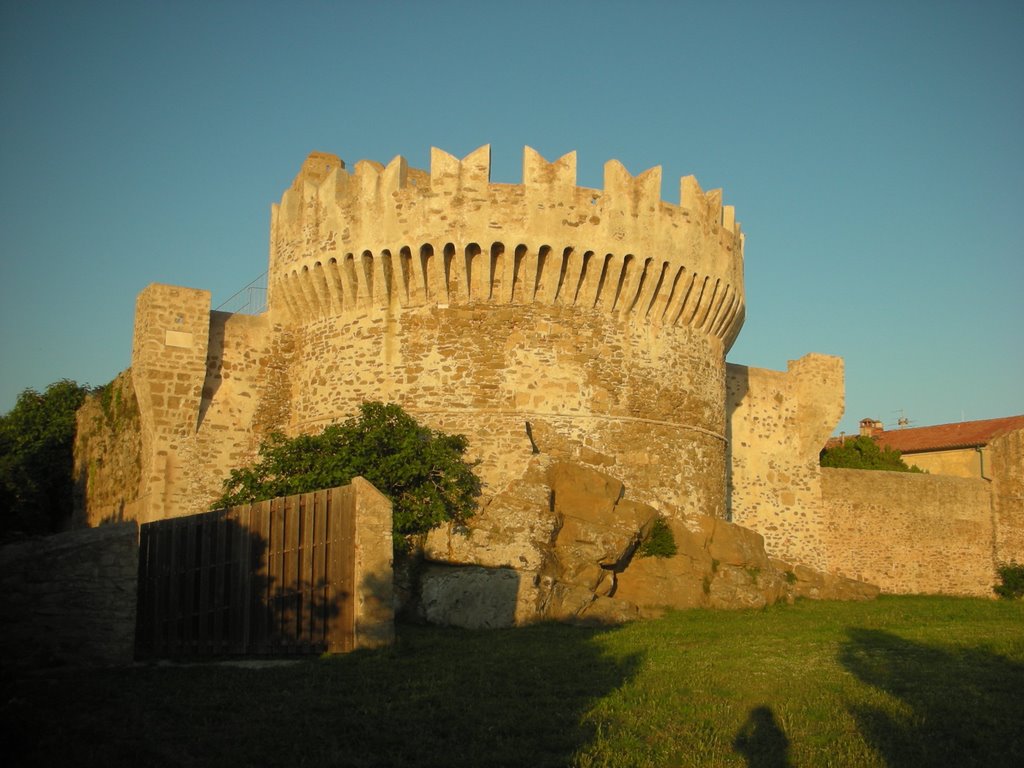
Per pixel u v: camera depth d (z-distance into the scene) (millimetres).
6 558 17500
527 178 28906
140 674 16578
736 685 15867
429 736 12273
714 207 32125
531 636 20938
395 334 29188
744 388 39375
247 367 31047
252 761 11242
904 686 15906
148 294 29594
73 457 40094
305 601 18844
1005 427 51469
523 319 28781
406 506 25234
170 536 21781
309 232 31031
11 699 13562
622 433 29078
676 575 27719
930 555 41625
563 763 11203
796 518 39281
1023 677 16781
